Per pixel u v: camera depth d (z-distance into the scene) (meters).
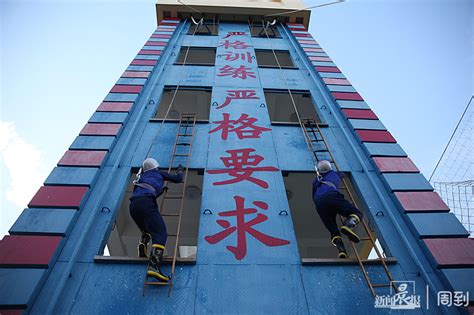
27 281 5.03
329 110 10.23
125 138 8.60
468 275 5.27
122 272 5.46
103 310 4.91
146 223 5.55
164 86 11.13
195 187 10.45
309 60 13.37
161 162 7.87
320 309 5.01
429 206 6.52
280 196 7.02
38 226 5.88
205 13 17.92
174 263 5.45
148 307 4.97
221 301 5.07
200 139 8.67
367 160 8.10
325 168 6.70
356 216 5.83
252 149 8.37
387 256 5.99
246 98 10.60
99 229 6.13
